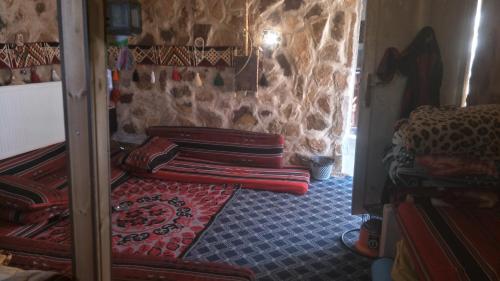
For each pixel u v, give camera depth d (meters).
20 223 2.75
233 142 4.09
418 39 2.69
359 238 2.61
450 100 2.76
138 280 2.03
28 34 3.66
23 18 3.59
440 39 2.68
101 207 1.22
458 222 1.84
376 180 2.93
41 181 3.34
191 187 3.58
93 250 1.23
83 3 1.06
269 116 4.14
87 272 1.26
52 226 2.77
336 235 2.79
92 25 1.10
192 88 4.27
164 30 4.17
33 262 2.17
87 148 1.16
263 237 2.75
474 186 2.12
